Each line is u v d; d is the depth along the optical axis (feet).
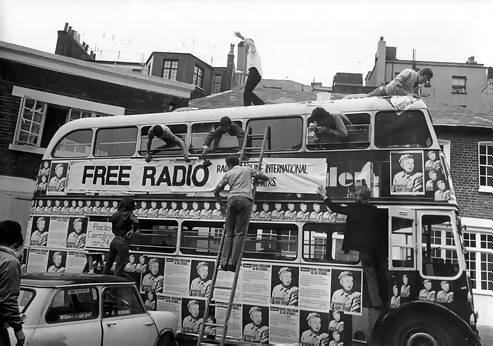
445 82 110.11
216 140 31.60
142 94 54.39
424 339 24.11
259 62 39.22
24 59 49.62
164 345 23.47
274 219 28.09
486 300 52.44
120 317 21.04
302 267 27.02
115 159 33.47
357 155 27.30
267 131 28.48
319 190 27.02
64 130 35.94
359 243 25.46
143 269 30.81
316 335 25.98
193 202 30.53
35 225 34.78
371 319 25.27
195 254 29.89
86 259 32.65
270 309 27.17
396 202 25.98
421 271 24.79
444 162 26.13
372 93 32.35
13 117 48.93
